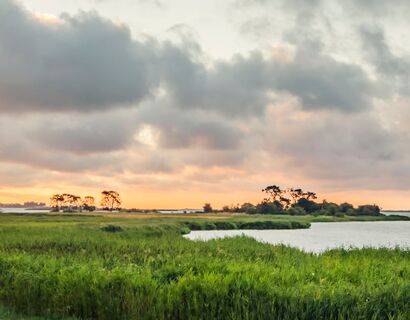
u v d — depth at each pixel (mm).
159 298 11391
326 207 179500
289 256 23562
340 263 17391
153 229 52312
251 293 11055
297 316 10375
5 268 15328
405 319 10125
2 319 12203
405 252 24031
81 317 12406
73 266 14477
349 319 10117
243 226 95938
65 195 193500
